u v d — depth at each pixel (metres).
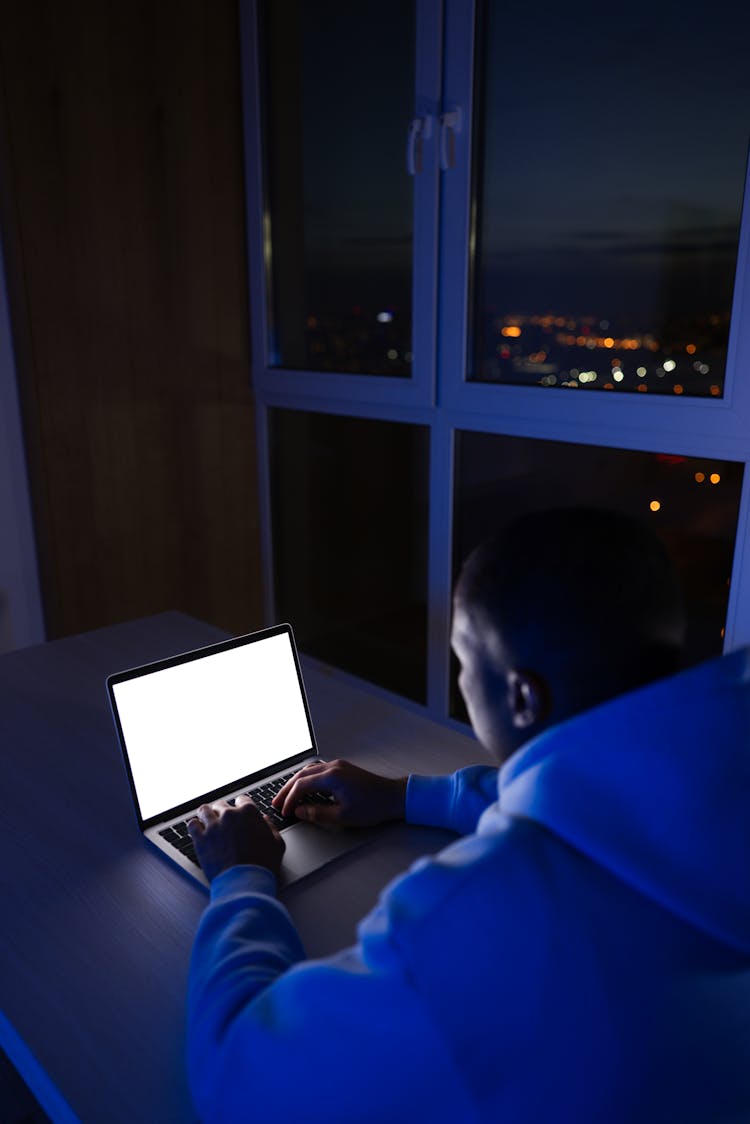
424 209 2.41
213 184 2.83
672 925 0.51
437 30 2.25
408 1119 0.51
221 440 3.05
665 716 0.53
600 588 0.61
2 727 1.47
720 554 2.06
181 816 1.20
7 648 2.79
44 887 1.06
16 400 2.64
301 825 1.16
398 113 2.47
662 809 0.51
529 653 0.62
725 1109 0.52
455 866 0.53
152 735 1.19
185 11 2.64
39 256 2.50
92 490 2.76
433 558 2.70
